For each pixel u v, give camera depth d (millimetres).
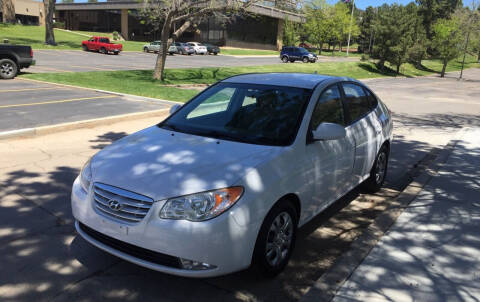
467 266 3607
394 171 6801
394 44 43312
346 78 4988
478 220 4594
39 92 12938
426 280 3367
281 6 17672
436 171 6469
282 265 3484
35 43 39406
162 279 3379
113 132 8570
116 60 30969
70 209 4672
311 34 65250
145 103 12195
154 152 3488
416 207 4949
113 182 3127
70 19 71438
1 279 3289
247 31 61438
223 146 3559
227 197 2934
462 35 45969
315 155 3773
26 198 4918
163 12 17812
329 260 3836
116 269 3504
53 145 7336
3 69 15422
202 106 4422
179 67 27719
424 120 12375
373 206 5230
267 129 3801
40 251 3744
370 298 3107
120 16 65375
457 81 39719
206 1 16719
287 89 4234
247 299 3156
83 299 3078
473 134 9625
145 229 2902
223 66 30438
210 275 2920
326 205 4211
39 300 3047
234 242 2932
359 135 4660
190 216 2861
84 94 13125
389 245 3965
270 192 3152
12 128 8023
